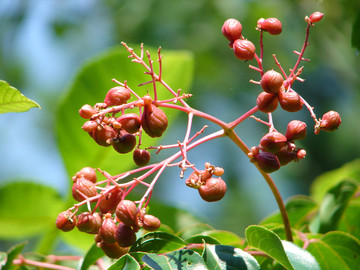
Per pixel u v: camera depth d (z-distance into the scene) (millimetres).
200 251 2393
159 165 2297
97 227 2195
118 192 2260
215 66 7613
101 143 2221
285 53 7504
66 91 3541
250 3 7566
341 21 5961
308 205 3393
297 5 7367
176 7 7652
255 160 2268
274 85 2189
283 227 2777
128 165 3678
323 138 7301
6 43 7719
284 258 2262
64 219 2174
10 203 3643
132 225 2154
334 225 3273
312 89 7410
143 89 3537
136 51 3510
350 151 7230
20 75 7816
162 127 2201
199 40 7613
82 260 2758
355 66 7113
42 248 3662
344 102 7355
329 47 7145
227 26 2469
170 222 3748
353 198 3295
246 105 7496
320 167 7305
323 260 2807
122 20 7676
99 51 7738
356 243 2709
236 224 7320
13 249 2836
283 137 2223
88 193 2215
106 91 3535
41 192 3672
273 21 2393
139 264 2244
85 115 2193
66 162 3646
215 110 7426
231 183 7344
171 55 3525
